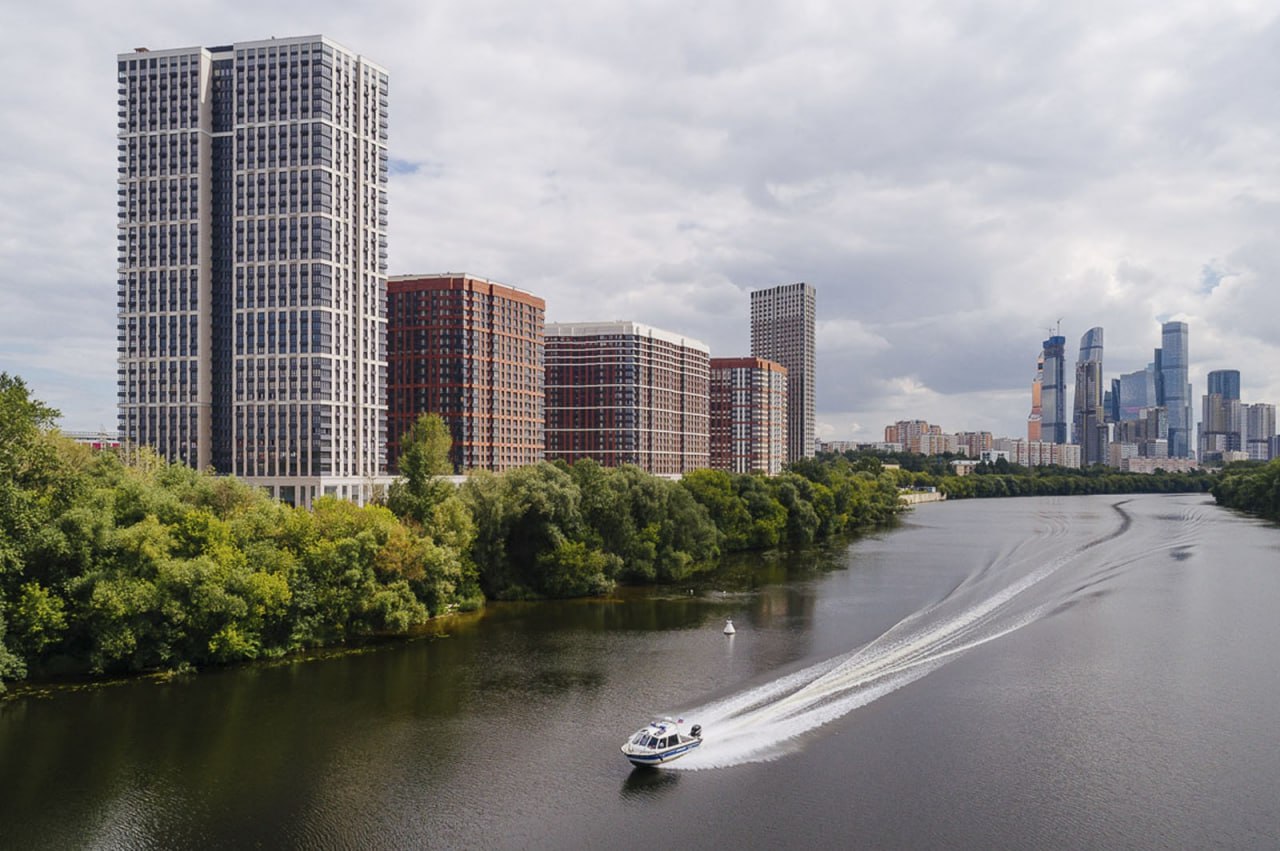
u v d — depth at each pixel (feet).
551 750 286.46
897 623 459.32
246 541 398.62
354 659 387.75
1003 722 307.37
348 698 335.06
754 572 647.97
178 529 377.50
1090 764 271.69
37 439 377.09
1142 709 319.06
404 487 504.84
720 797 252.83
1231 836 228.22
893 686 347.97
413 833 233.55
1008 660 383.86
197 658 370.94
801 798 251.39
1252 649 399.65
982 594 539.70
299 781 262.88
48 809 245.04
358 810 245.45
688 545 626.23
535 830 234.79
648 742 276.00
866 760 276.62
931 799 249.75
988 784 258.78
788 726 305.94
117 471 447.01
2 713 313.73
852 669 370.94
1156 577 597.93
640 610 499.10
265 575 379.35
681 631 445.78
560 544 537.24
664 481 644.69
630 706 327.88
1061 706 323.16
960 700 330.75
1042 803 246.68
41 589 341.82
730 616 482.28
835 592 557.74
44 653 351.46
